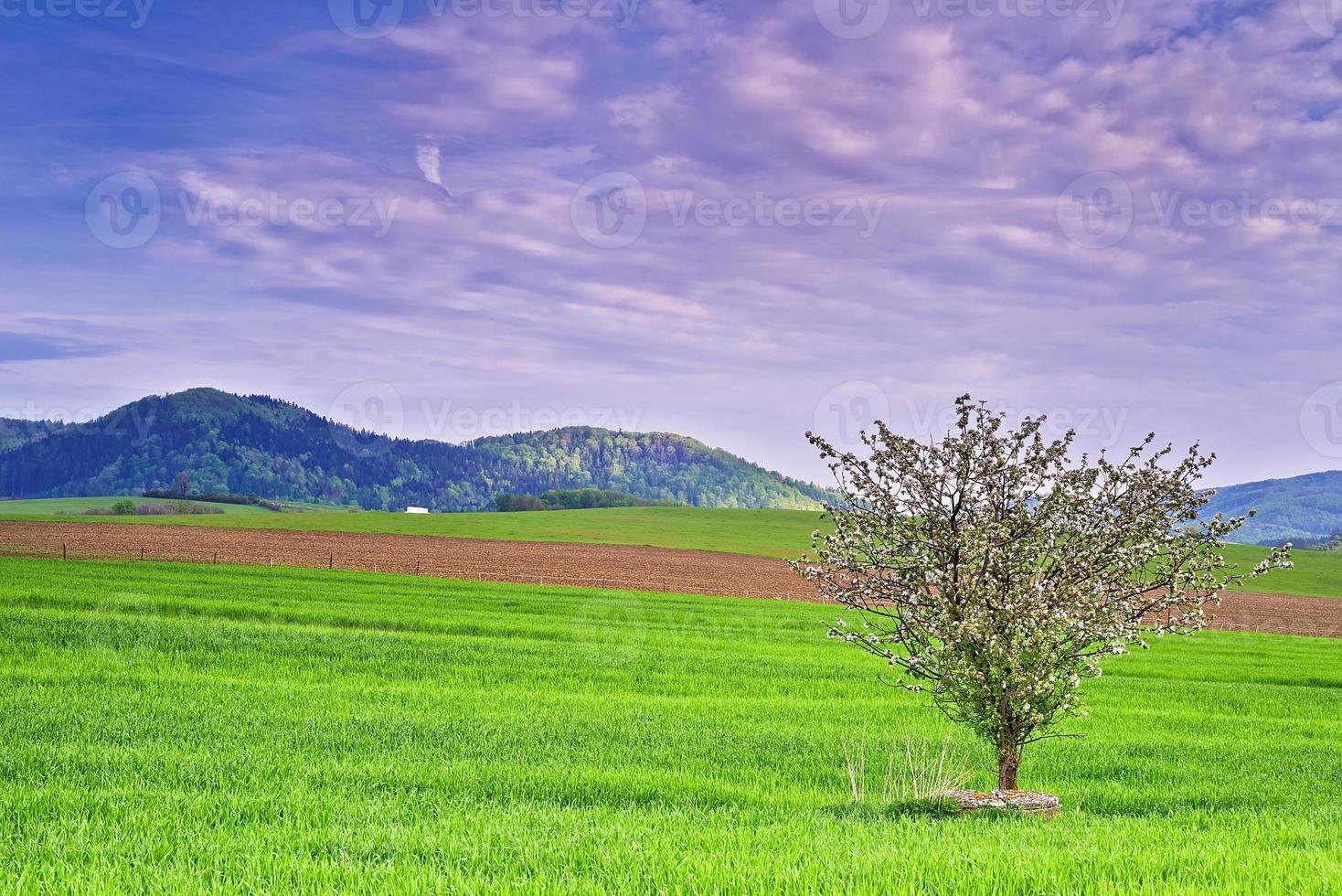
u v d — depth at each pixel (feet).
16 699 65.46
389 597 158.10
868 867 26.96
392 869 27.71
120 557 232.12
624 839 32.32
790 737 63.21
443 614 137.28
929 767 53.57
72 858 29.81
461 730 60.85
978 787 51.49
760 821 38.40
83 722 57.62
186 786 42.55
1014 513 42.27
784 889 25.43
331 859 29.45
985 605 41.37
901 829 34.99
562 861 29.27
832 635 44.68
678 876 26.61
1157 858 29.30
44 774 44.01
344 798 40.78
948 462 42.65
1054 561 42.24
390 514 504.43
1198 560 42.52
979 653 41.45
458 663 96.63
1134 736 71.31
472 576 234.99
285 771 46.42
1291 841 35.55
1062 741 66.49
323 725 60.29
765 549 393.29
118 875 27.35
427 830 34.24
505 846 31.42
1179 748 65.77
